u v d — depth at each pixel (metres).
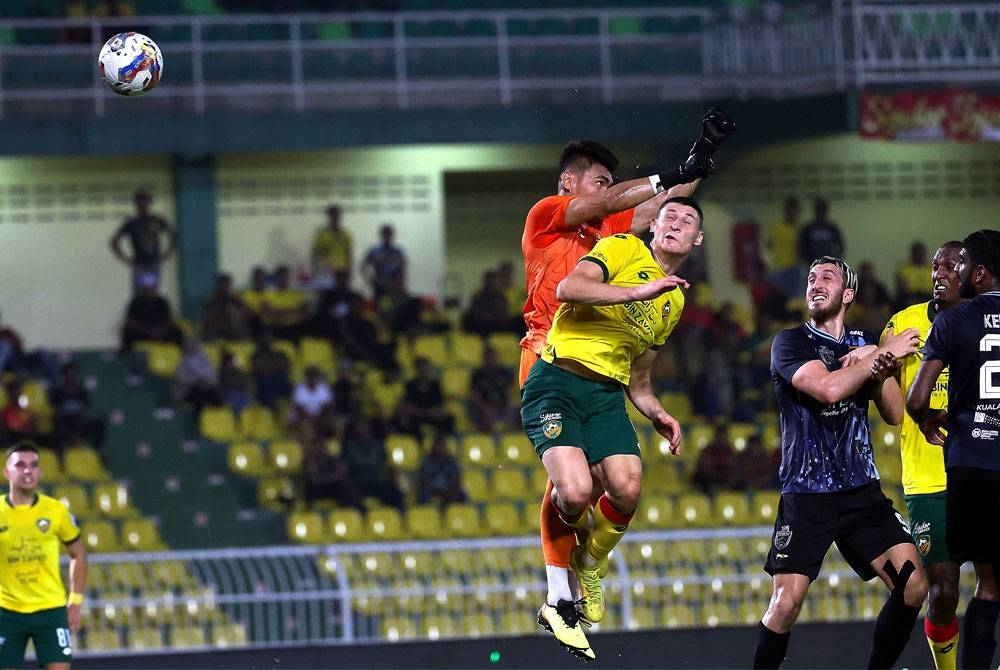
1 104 55.00
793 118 53.34
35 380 51.62
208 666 31.47
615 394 19.36
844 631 32.03
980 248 20.66
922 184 61.47
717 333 53.22
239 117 55.19
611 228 20.39
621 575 35.94
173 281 57.91
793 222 58.41
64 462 47.81
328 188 59.91
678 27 63.75
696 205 19.44
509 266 56.12
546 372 19.25
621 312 19.03
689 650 31.72
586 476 18.69
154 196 58.75
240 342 53.34
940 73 53.25
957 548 20.77
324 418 48.59
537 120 56.34
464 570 39.84
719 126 18.92
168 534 46.38
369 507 46.31
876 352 20.27
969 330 20.34
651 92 58.31
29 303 58.12
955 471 20.50
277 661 31.48
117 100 55.28
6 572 29.25
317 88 57.00
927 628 22.55
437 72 58.88
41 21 54.56
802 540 21.00
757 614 39.22
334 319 53.22
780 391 21.39
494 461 49.19
